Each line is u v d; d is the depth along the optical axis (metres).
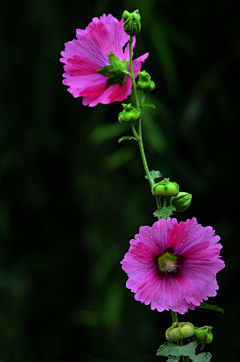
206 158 2.53
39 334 2.54
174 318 1.46
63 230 2.62
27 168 2.51
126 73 1.47
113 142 2.55
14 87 2.48
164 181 1.45
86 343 2.52
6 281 2.45
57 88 2.48
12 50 2.46
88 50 1.48
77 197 2.55
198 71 2.52
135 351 2.41
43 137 2.48
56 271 2.61
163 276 1.44
